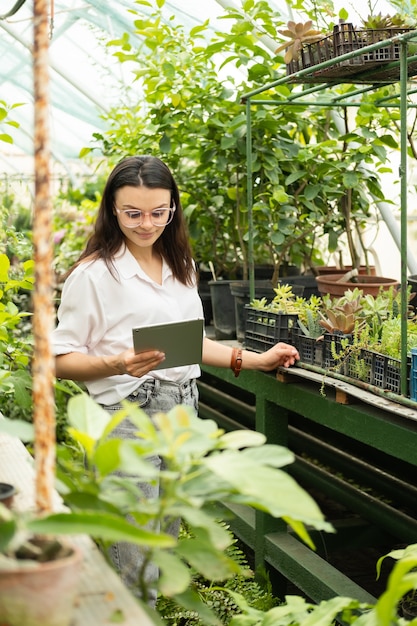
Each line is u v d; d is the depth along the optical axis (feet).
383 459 14.71
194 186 16.15
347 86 13.76
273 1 15.64
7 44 21.24
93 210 23.17
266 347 11.41
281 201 13.24
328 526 4.05
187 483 4.27
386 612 4.48
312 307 11.01
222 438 4.20
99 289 8.93
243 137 14.35
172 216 9.37
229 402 16.75
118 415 4.20
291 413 16.52
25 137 29.94
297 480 14.84
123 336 9.05
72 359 8.73
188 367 9.39
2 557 3.62
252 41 14.08
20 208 26.86
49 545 3.77
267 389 11.57
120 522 3.56
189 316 9.70
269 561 11.34
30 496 5.19
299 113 15.08
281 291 11.33
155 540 3.53
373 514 11.96
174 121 14.64
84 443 4.29
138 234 8.94
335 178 14.23
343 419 9.55
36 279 3.81
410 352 8.39
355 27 10.55
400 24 10.34
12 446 6.35
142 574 4.49
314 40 11.05
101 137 17.35
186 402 9.34
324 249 18.33
